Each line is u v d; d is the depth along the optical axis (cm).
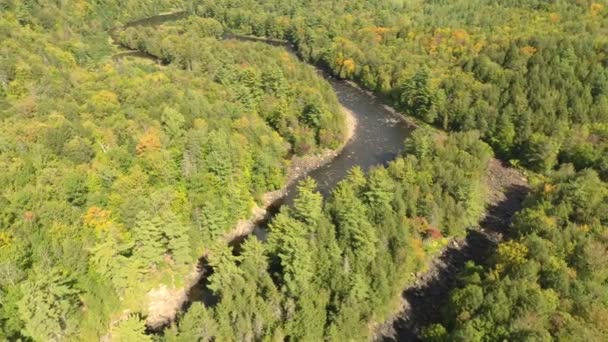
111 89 15212
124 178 10638
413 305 9569
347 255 9181
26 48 16988
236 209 11644
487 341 7331
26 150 10875
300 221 10106
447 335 7944
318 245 9381
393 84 19575
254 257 9188
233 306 8075
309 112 15938
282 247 9069
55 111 12962
